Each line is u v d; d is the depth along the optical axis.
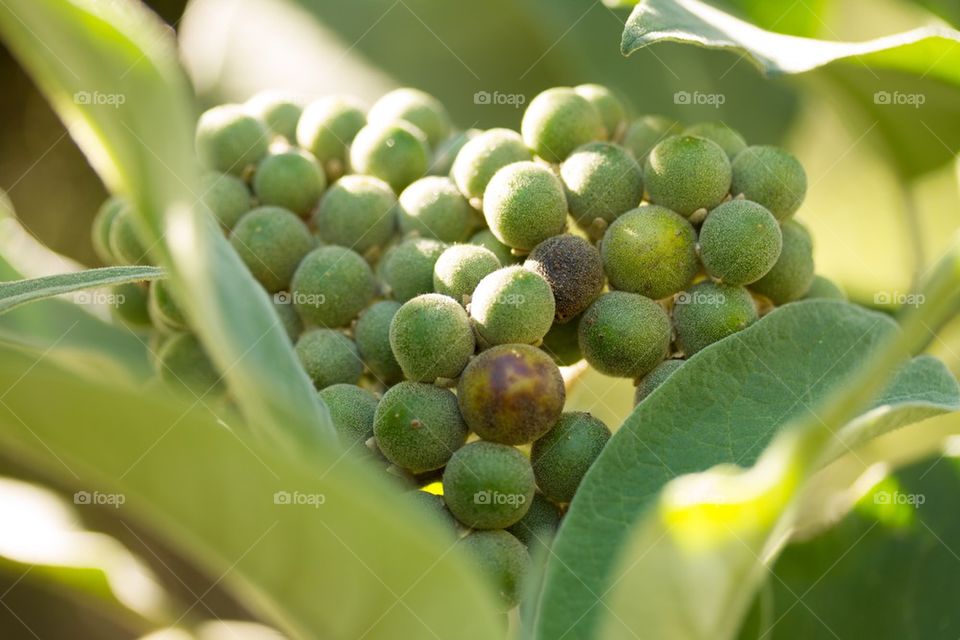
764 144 0.38
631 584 0.25
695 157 0.30
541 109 0.31
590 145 0.31
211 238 0.26
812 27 0.36
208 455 0.24
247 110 0.34
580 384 0.32
